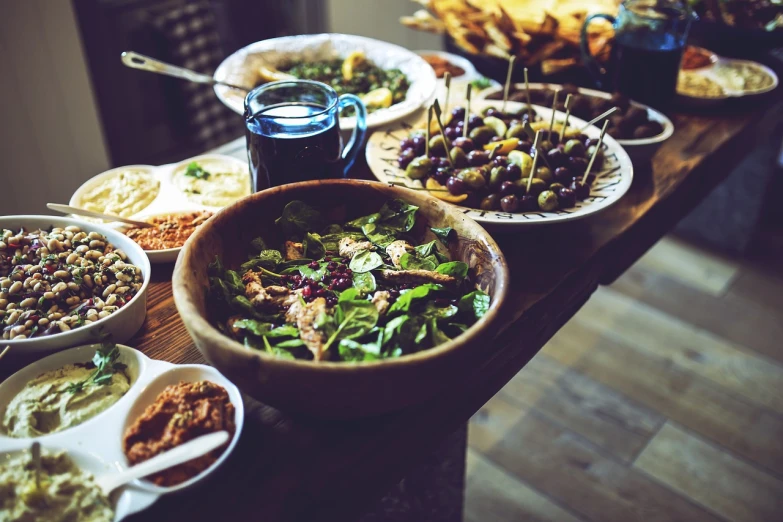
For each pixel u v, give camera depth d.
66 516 0.68
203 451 0.72
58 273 0.93
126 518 0.69
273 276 0.93
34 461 0.69
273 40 1.59
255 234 0.98
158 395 0.82
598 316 2.54
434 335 0.80
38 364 0.84
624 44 1.53
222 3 2.61
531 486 1.91
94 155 2.34
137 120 2.50
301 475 0.77
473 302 0.85
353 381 0.69
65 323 0.88
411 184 1.15
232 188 1.23
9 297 0.91
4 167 2.12
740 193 2.69
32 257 0.96
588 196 1.14
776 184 3.01
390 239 0.99
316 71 1.54
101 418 0.78
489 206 1.11
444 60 1.80
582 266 1.12
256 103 1.17
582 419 2.12
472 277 0.91
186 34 2.42
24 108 2.09
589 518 1.83
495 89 1.52
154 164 2.61
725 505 1.86
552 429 2.09
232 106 1.29
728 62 1.84
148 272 0.95
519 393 2.21
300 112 1.09
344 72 1.54
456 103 1.40
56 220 1.02
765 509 1.85
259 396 0.75
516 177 1.12
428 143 1.17
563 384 2.25
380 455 0.82
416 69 1.53
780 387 2.25
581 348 2.39
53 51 2.08
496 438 2.06
